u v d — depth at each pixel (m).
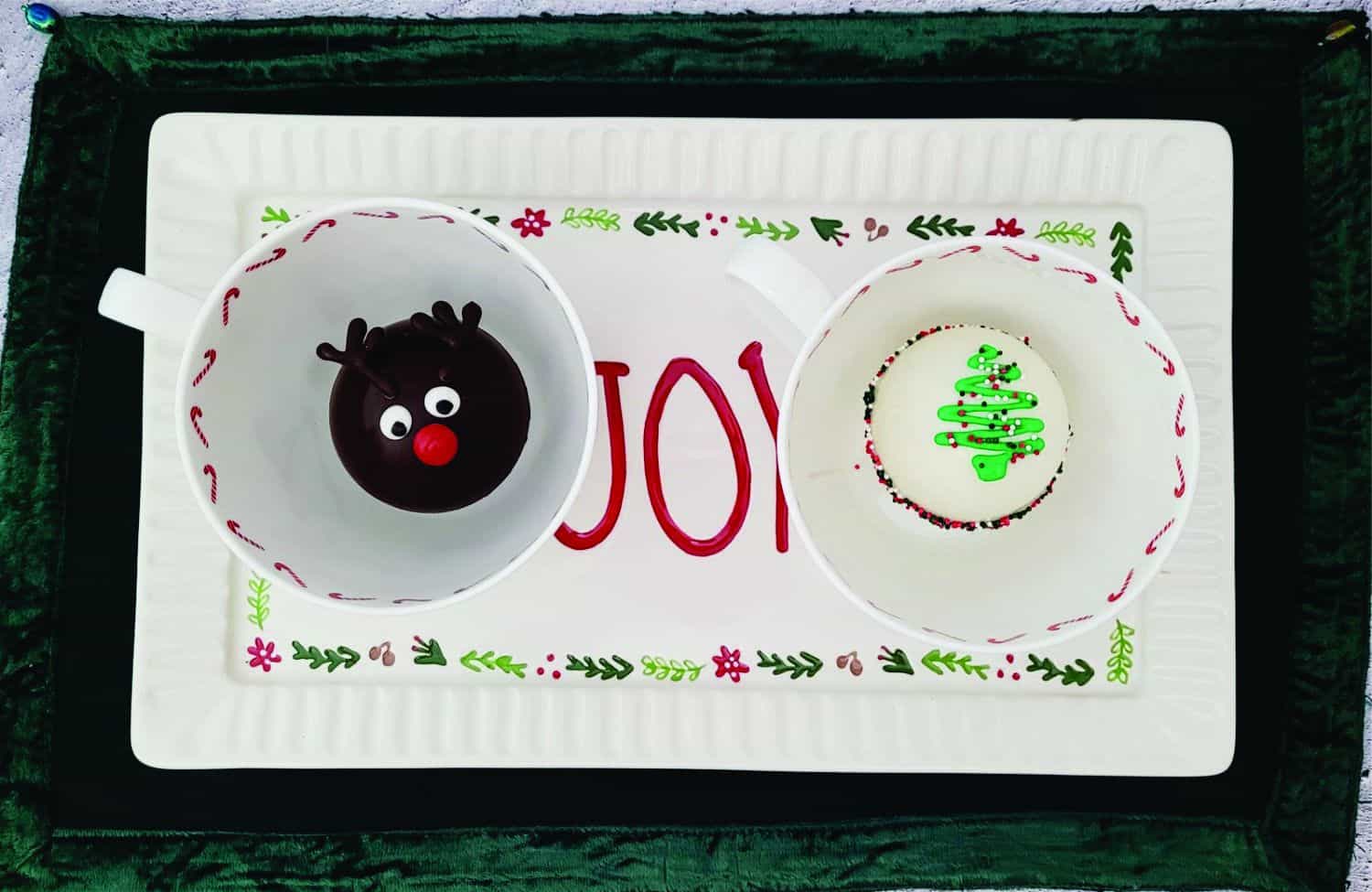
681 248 0.47
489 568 0.40
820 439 0.42
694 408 0.47
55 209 0.50
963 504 0.40
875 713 0.47
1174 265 0.48
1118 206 0.48
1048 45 0.50
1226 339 0.47
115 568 0.49
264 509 0.39
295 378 0.41
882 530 0.42
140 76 0.50
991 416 0.40
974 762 0.47
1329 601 0.49
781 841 0.49
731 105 0.50
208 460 0.38
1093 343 0.41
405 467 0.40
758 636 0.47
